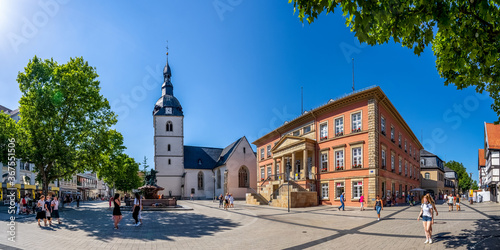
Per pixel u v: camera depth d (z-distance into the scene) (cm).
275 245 1101
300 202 3241
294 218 2052
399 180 3841
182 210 2847
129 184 6438
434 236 1201
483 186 6756
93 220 1916
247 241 1184
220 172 6925
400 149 4028
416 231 1354
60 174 3123
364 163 3086
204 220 1953
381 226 1559
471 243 1026
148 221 1877
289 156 4169
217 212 2633
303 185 3612
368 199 2989
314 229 1504
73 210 2959
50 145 2727
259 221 1888
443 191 7462
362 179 3081
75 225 1653
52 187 5512
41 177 2944
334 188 3403
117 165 4934
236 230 1490
